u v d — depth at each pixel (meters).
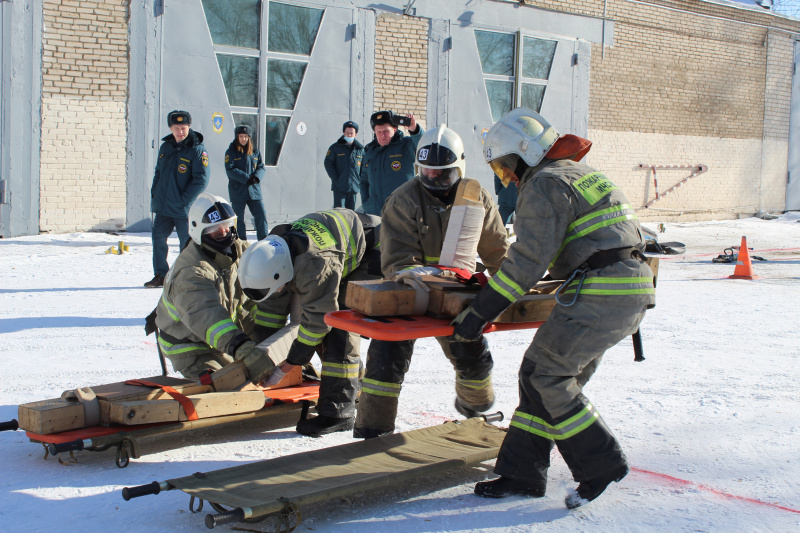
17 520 2.92
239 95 13.71
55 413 3.46
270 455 3.76
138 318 6.95
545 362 3.11
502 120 3.37
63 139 12.16
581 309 3.06
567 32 17.36
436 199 3.96
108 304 7.54
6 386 4.81
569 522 2.96
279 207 14.27
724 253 12.50
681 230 17.39
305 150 14.45
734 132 20.47
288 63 14.15
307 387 4.43
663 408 4.54
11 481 3.33
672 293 8.93
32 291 8.08
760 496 3.23
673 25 18.91
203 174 8.59
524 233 3.05
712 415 4.40
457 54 15.92
